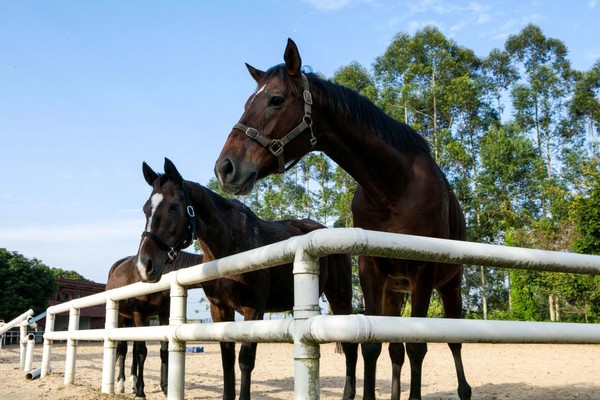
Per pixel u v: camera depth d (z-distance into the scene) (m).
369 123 3.30
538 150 39.94
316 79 3.29
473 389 6.20
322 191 30.36
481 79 38.97
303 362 1.88
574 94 39.75
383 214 3.39
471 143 35.84
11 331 19.81
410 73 32.94
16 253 25.22
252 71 3.59
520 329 2.06
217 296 4.32
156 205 4.01
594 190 18.59
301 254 1.95
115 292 4.76
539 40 40.59
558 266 2.39
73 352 6.14
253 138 3.07
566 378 7.37
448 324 1.90
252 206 31.52
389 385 6.90
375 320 1.77
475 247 2.18
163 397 5.68
